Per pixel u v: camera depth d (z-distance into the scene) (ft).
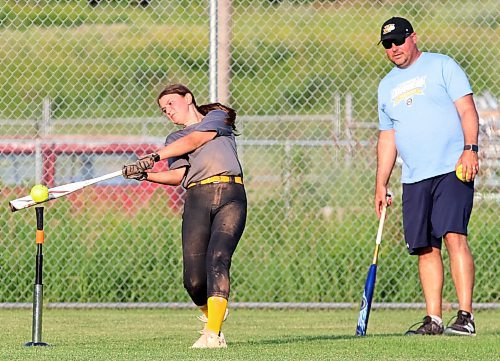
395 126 100.27
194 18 178.09
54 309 133.18
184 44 178.81
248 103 186.50
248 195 143.02
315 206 141.28
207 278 81.56
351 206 141.18
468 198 97.66
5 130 173.47
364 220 139.23
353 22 200.23
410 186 99.09
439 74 98.17
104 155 150.41
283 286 137.69
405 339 91.30
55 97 162.71
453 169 97.30
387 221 137.90
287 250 139.13
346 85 171.73
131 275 136.98
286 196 141.79
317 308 133.80
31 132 170.40
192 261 83.41
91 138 159.53
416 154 98.32
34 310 85.10
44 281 136.15
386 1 203.82
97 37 163.94
